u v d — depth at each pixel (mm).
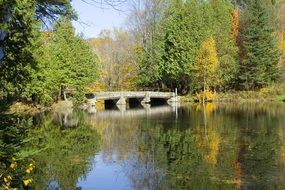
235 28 66188
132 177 17094
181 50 60906
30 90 37969
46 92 43281
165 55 62906
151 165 19000
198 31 61031
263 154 20500
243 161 19078
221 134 27172
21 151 7637
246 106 51094
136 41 68688
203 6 64938
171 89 65375
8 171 7230
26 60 7941
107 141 25594
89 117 40219
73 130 30531
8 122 7531
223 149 22016
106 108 52562
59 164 19234
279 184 15367
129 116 40969
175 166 18672
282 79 62781
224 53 61312
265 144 23141
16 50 7648
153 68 64312
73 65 51688
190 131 29047
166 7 67812
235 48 62344
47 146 9406
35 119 29656
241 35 64875
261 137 25531
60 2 9367
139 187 15719
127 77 69875
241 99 60156
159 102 61688
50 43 49094
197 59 59156
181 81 63656
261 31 60719
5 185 7129
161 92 60062
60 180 16531
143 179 16766
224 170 17594
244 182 15727
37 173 17234
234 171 17344
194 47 60438
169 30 62281
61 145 24062
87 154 21516
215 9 66125
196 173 17312
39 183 15891
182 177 16781
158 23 66812
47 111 44219
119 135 28078
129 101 61969
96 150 22609
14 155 7430
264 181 15820
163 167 18547
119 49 73125
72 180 16672
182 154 21188
